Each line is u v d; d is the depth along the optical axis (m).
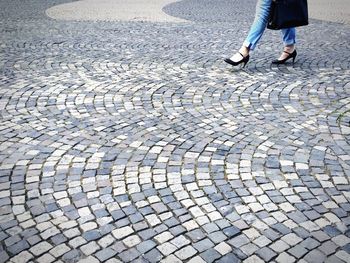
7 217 2.85
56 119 4.43
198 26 9.69
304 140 3.93
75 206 2.97
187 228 2.76
